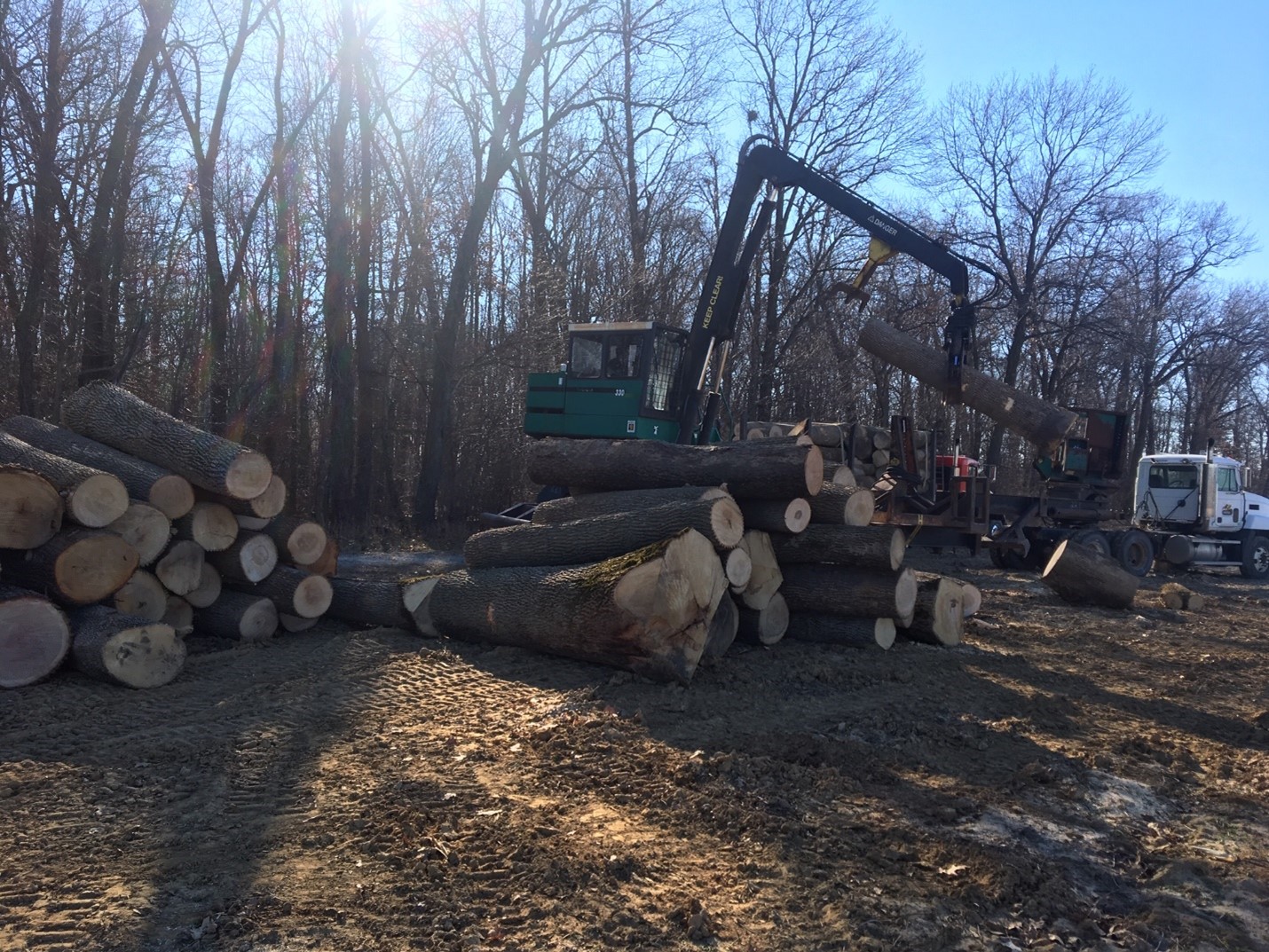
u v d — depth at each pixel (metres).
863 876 4.23
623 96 24.09
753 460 8.38
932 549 21.28
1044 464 18.62
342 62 18.73
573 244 28.89
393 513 21.23
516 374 24.08
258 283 23.08
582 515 8.98
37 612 6.67
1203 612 13.54
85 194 17.42
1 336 16.59
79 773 5.10
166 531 7.70
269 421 20.02
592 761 5.44
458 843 4.29
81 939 3.44
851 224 28.67
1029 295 32.22
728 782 5.22
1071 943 3.82
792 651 8.54
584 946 3.54
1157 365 41.28
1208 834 5.09
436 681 7.04
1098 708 7.54
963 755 6.07
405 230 22.62
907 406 33.00
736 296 14.27
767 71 28.83
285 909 3.67
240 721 6.04
